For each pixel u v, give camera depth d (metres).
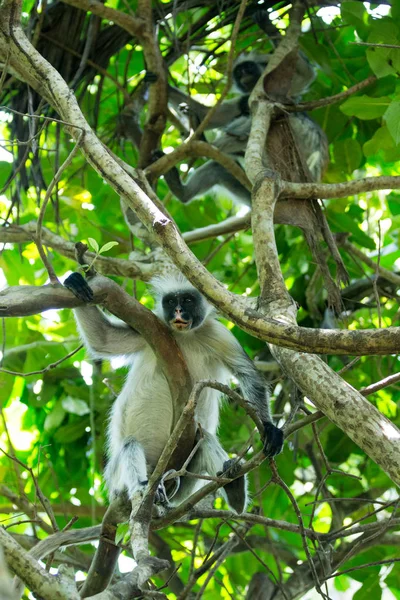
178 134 9.52
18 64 5.20
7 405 8.11
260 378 5.77
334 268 8.29
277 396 7.72
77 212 8.34
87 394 7.82
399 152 6.87
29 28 7.06
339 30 7.84
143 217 4.16
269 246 4.91
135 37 7.44
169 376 4.77
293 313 4.52
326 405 3.88
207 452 5.34
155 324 4.71
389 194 8.71
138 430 5.59
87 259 6.44
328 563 5.02
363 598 6.51
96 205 8.49
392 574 6.62
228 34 8.88
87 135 4.36
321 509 8.08
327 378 3.96
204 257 8.66
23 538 6.14
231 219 7.61
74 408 7.79
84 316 5.57
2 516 7.44
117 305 4.53
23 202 8.16
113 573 4.82
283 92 6.79
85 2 6.78
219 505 7.89
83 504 7.73
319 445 4.71
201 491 4.37
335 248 6.01
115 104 8.69
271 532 7.44
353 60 7.74
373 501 4.60
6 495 6.27
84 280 4.30
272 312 4.50
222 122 9.35
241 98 9.39
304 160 6.51
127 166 6.07
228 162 7.12
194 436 4.82
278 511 7.39
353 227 7.82
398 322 8.30
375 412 3.82
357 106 6.31
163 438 5.58
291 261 8.23
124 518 4.74
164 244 4.03
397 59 6.15
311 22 7.27
